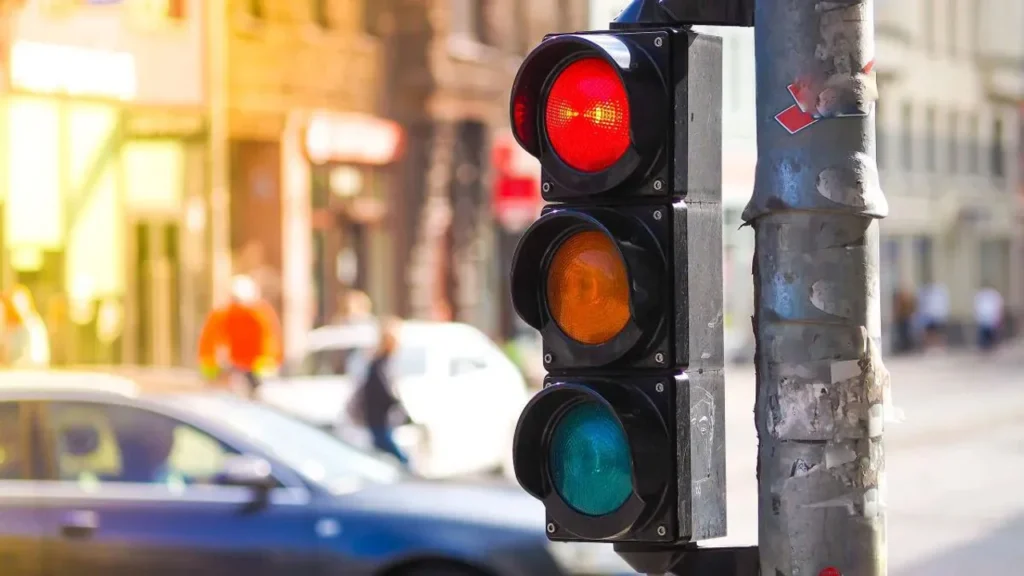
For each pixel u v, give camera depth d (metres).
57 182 33.59
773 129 3.97
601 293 3.97
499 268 48.16
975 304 81.12
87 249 34.25
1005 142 84.94
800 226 3.94
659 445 3.93
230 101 37.53
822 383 3.92
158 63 34.81
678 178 3.97
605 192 3.98
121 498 11.41
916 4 76.88
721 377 4.06
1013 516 21.77
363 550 11.17
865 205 3.91
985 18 83.12
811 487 3.93
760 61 4.01
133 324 35.19
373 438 21.34
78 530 11.32
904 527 20.95
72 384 11.77
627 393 3.96
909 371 59.28
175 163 36.19
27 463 11.52
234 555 11.23
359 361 25.44
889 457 29.25
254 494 11.38
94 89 33.00
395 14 43.50
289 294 39.00
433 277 44.59
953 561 18.33
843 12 3.93
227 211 36.91
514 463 4.00
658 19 4.10
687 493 3.95
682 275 3.96
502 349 42.47
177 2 35.41
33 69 31.55
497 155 47.09
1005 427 35.16
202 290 36.16
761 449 4.01
